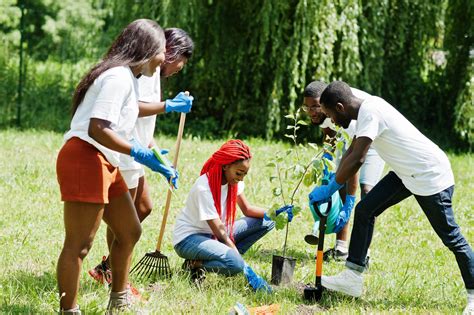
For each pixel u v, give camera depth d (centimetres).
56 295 579
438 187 585
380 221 958
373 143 607
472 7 1611
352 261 615
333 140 740
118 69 487
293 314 584
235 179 650
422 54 1678
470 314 579
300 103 1622
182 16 1552
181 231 657
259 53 1605
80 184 485
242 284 636
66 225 498
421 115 1733
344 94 592
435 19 1641
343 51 1539
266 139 1598
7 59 1978
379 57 1576
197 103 1742
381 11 1567
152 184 1080
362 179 790
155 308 571
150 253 660
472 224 969
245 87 1691
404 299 632
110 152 495
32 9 2378
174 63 626
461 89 1616
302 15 1509
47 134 1542
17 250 724
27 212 891
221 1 1628
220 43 1656
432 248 841
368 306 613
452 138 1708
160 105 602
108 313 545
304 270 718
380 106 593
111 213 522
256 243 823
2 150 1316
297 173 642
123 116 496
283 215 640
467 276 591
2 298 571
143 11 1628
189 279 647
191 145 1454
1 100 1795
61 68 2088
